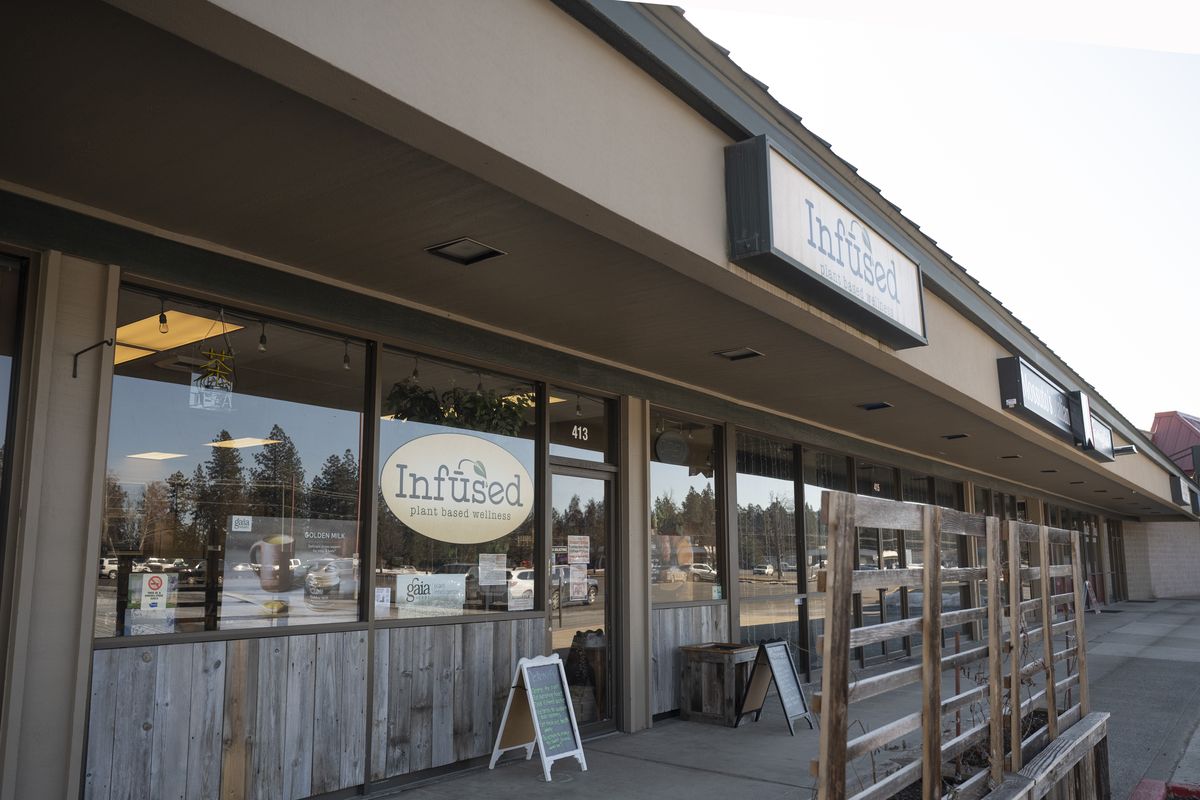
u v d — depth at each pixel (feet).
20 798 12.25
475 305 18.86
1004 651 14.61
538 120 12.10
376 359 18.21
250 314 16.25
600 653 23.50
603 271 16.66
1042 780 13.57
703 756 20.97
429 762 18.42
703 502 28.40
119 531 13.98
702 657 25.20
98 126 11.06
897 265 21.75
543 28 12.39
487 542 20.44
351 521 17.57
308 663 16.30
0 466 12.72
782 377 26.13
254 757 15.31
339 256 15.78
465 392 20.39
